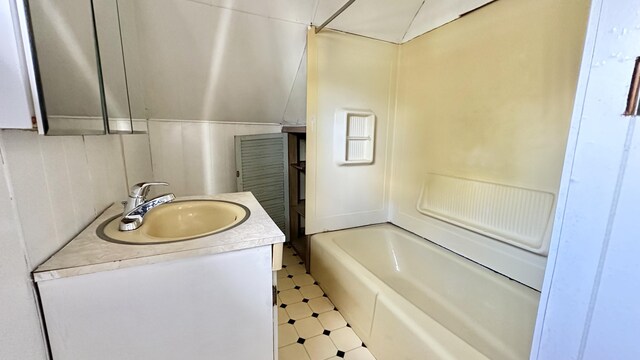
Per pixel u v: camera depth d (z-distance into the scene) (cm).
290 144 255
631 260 44
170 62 167
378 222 237
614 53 44
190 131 217
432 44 186
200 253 75
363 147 219
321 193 209
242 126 238
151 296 72
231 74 189
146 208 91
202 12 148
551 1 121
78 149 86
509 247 147
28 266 60
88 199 92
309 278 210
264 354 91
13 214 55
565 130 120
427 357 106
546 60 124
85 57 77
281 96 224
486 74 152
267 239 84
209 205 121
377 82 212
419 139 203
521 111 136
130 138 142
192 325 78
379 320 133
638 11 40
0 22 49
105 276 67
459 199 173
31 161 62
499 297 144
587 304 51
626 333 46
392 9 180
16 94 51
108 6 100
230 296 82
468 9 158
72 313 65
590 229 49
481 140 158
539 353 61
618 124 44
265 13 160
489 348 137
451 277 173
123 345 71
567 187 52
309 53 182
